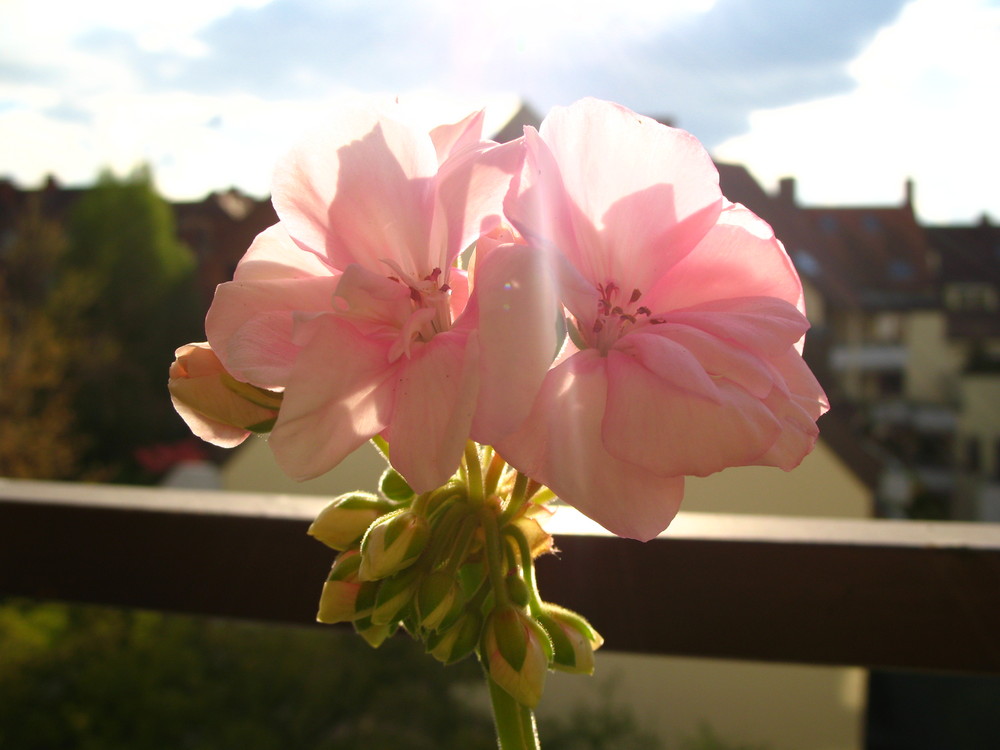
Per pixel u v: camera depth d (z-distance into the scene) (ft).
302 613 0.79
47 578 0.85
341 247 0.42
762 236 0.45
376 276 0.38
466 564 0.46
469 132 0.46
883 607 0.72
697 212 0.43
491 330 0.35
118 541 0.83
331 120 0.42
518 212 0.38
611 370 0.40
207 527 0.81
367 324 0.39
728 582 0.73
